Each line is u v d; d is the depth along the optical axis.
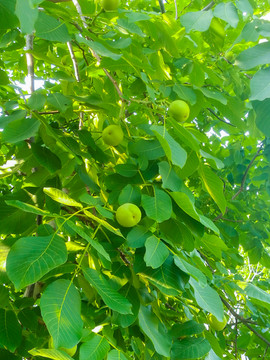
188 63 0.84
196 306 0.84
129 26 0.67
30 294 0.70
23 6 0.35
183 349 0.58
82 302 0.62
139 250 0.58
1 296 0.55
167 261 0.57
